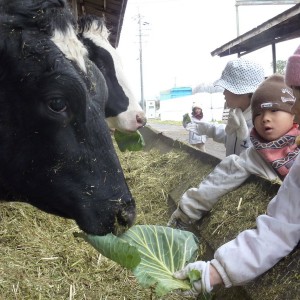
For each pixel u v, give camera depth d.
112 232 0.87
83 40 2.19
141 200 1.84
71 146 0.83
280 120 0.97
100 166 0.86
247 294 0.87
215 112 13.49
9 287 1.14
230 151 1.40
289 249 0.77
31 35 0.80
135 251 0.77
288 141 0.99
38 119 0.80
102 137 0.86
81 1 3.74
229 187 1.16
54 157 0.83
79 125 0.82
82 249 1.36
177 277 0.81
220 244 1.09
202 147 3.26
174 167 2.13
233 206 1.16
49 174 0.84
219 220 1.16
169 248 0.88
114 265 1.26
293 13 3.00
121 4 3.66
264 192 1.09
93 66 0.90
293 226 0.76
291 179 0.77
